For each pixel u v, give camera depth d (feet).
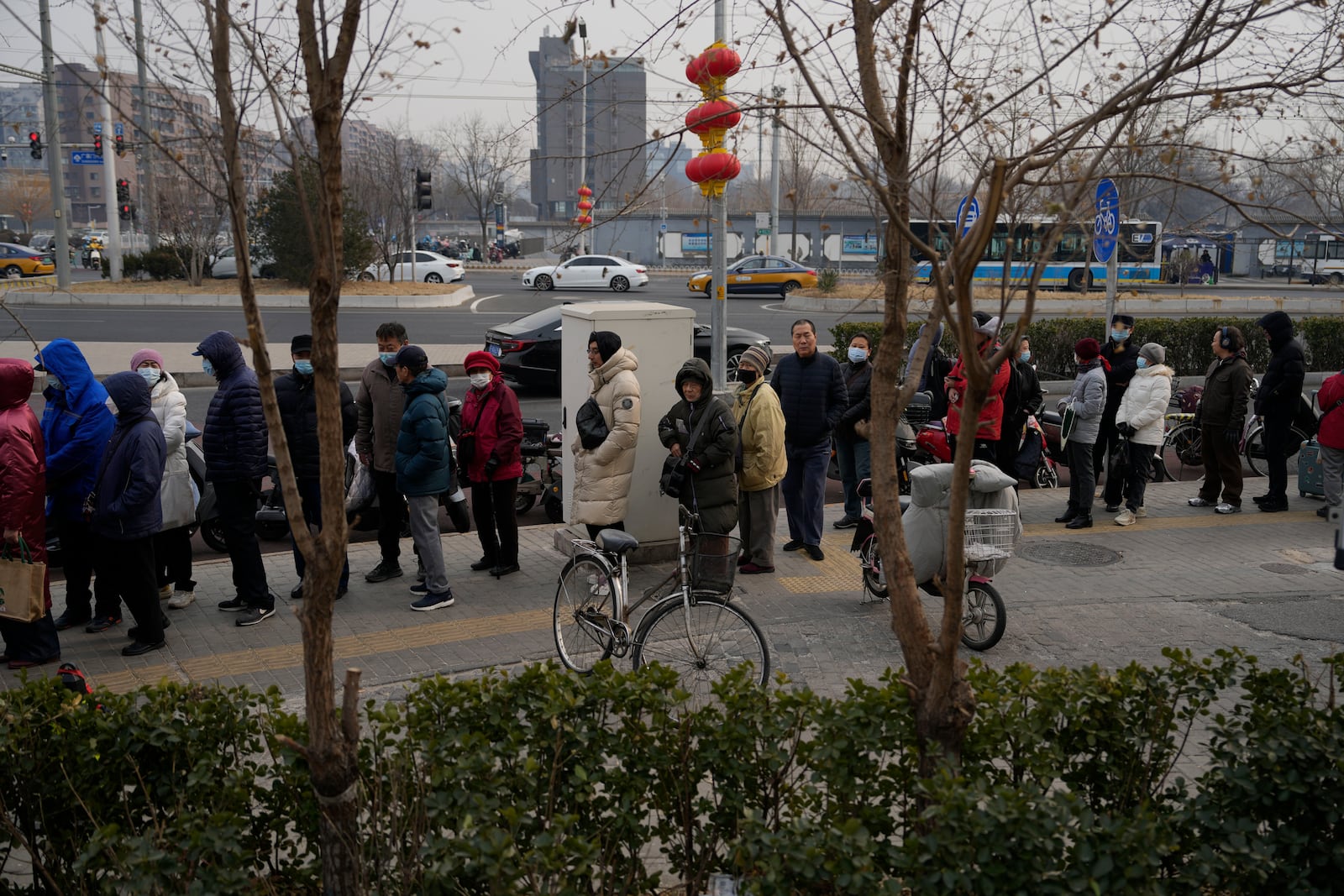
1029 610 25.02
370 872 11.19
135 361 24.14
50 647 21.79
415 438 24.48
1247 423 41.34
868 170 10.94
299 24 9.71
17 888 11.98
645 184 15.33
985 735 12.00
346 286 114.21
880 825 11.57
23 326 21.34
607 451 25.58
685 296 126.62
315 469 25.11
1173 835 11.60
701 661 19.12
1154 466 40.50
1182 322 63.62
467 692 12.51
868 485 25.27
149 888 9.95
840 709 12.20
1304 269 123.65
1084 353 31.76
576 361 28.22
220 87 9.56
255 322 9.85
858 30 11.69
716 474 25.14
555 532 30.07
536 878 10.14
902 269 11.51
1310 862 11.39
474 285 145.79
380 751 11.78
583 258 132.26
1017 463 30.37
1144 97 10.57
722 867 12.10
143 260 118.83
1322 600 25.70
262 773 12.01
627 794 11.80
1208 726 12.57
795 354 29.25
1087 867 10.09
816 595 26.12
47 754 11.82
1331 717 12.22
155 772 12.09
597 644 20.84
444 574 25.17
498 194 208.64
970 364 10.07
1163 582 27.20
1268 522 33.19
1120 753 12.43
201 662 21.95
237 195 9.67
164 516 24.20
